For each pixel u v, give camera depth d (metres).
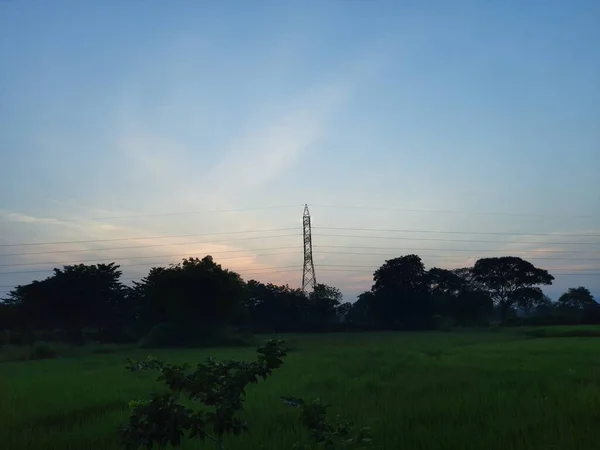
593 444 9.09
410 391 15.24
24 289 68.62
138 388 17.62
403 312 91.44
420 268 93.56
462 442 9.44
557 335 62.25
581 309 106.75
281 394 15.18
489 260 110.19
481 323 97.69
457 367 21.91
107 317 71.94
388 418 11.49
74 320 70.12
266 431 10.46
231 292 58.22
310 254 88.12
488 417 11.34
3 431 11.56
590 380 16.89
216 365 6.62
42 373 25.89
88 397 15.91
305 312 87.62
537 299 109.62
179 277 56.69
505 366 22.16
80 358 39.62
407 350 36.03
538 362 24.23
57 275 69.94
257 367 6.57
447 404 12.94
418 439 9.70
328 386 17.19
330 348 41.16
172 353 42.25
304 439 9.66
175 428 6.18
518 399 13.28
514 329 76.25
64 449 9.98
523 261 108.56
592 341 46.56
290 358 29.69
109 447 9.84
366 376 19.47
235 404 6.46
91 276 69.62
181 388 6.53
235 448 9.37
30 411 13.89
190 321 56.72
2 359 40.75
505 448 9.05
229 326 64.75
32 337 58.44
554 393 14.09
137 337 64.38
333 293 102.12
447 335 67.00
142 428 6.26
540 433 9.83
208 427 10.06
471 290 105.25
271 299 86.06
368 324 91.69
